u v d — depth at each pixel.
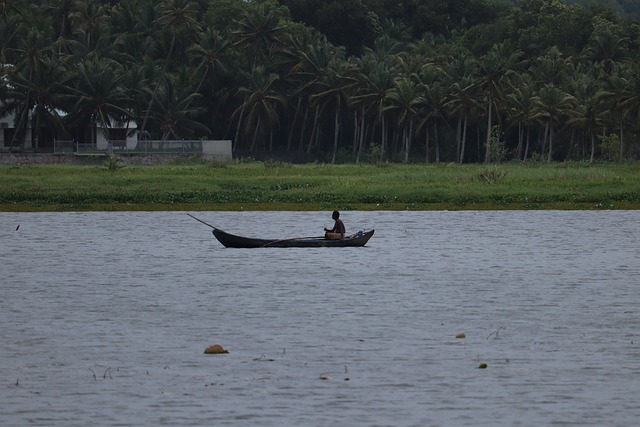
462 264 137.75
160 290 115.88
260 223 194.38
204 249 155.25
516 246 158.25
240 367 79.75
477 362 81.19
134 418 68.19
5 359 82.31
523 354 83.69
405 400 71.69
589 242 163.88
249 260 142.12
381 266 135.62
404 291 114.81
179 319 98.31
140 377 77.12
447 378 76.75
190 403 71.06
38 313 101.44
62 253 150.62
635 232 179.12
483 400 71.62
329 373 78.06
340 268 133.75
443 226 189.38
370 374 77.81
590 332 91.81
